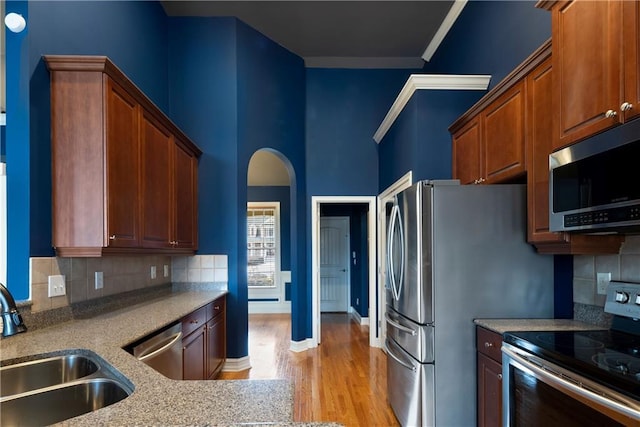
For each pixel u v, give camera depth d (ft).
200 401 3.18
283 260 22.43
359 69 16.21
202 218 12.78
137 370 4.09
